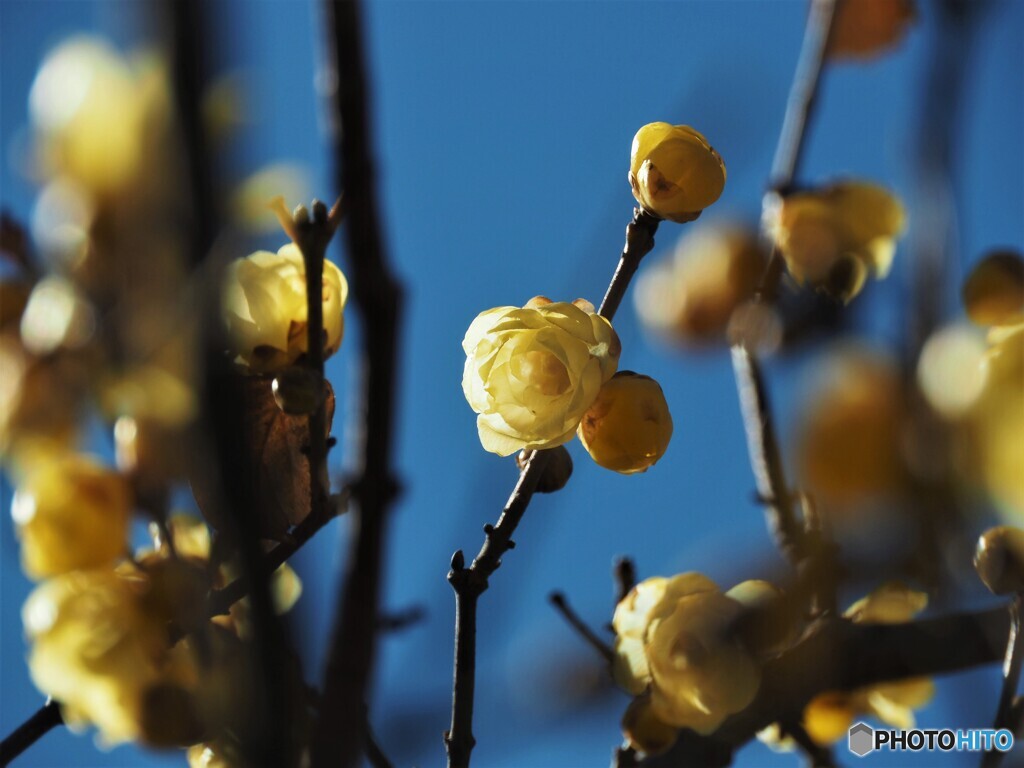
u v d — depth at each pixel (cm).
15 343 43
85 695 44
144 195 40
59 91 41
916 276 41
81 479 43
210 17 38
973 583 42
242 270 44
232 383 40
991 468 40
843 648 43
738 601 44
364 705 43
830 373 41
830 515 41
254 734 41
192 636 43
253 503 40
